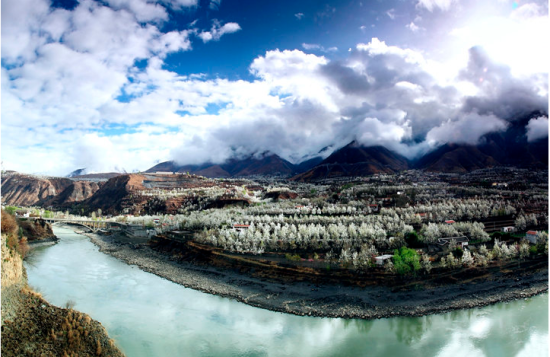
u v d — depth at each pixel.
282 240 179.00
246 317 110.12
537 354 85.12
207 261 169.62
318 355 87.56
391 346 91.38
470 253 150.75
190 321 106.88
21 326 80.56
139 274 161.25
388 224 189.00
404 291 123.00
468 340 93.38
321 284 131.62
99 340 83.50
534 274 134.75
